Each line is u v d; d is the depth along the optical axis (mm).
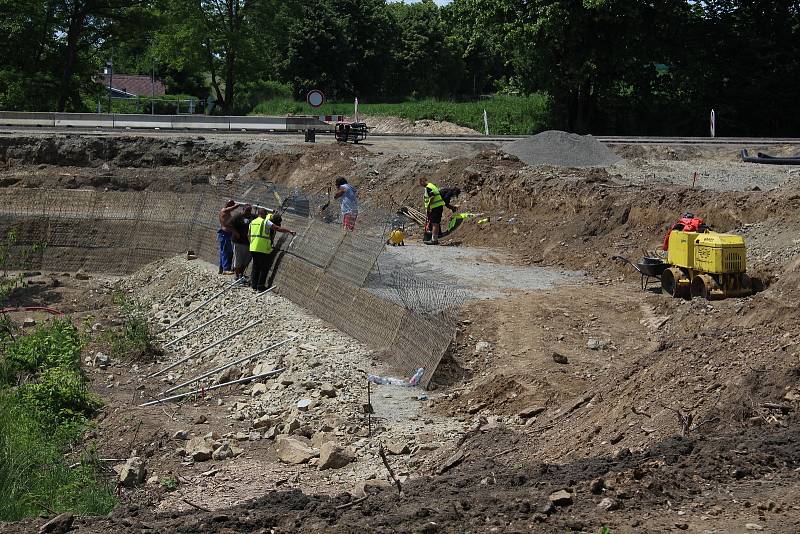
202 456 12984
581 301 18000
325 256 20500
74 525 9023
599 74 56031
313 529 7875
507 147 33656
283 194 25766
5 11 59594
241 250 24188
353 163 34812
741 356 11539
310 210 25547
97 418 15367
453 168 30312
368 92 87625
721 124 56719
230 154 39812
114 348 20016
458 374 15312
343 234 20016
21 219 30953
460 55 94750
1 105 60281
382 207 29672
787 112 56031
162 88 96938
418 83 92250
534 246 23797
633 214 22344
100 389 17547
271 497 9180
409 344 16250
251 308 21047
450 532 7426
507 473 9336
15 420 13859
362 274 18688
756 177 29531
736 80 56469
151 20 64375
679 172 30766
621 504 7773
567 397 13523
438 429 13219
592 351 15555
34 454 12656
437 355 15289
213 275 24750
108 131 42781
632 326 16547
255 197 26609
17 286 27250
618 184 25719
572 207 24344
